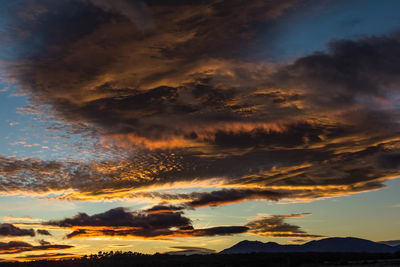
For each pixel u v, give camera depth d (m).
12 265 154.38
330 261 105.62
